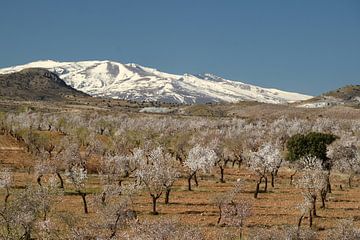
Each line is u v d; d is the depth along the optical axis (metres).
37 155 143.38
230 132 183.75
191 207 89.50
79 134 173.38
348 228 61.25
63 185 104.62
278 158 116.00
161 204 91.81
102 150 149.38
